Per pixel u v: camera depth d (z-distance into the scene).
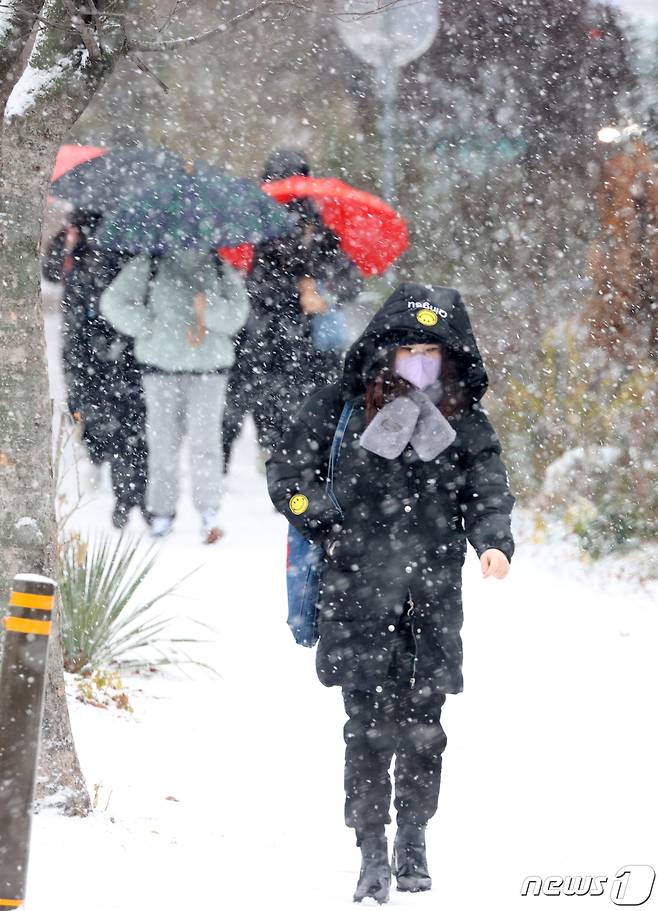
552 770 24.48
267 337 50.69
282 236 50.09
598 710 28.58
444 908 17.05
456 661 18.19
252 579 40.56
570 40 63.69
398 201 62.84
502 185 62.34
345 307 53.25
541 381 50.44
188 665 31.81
